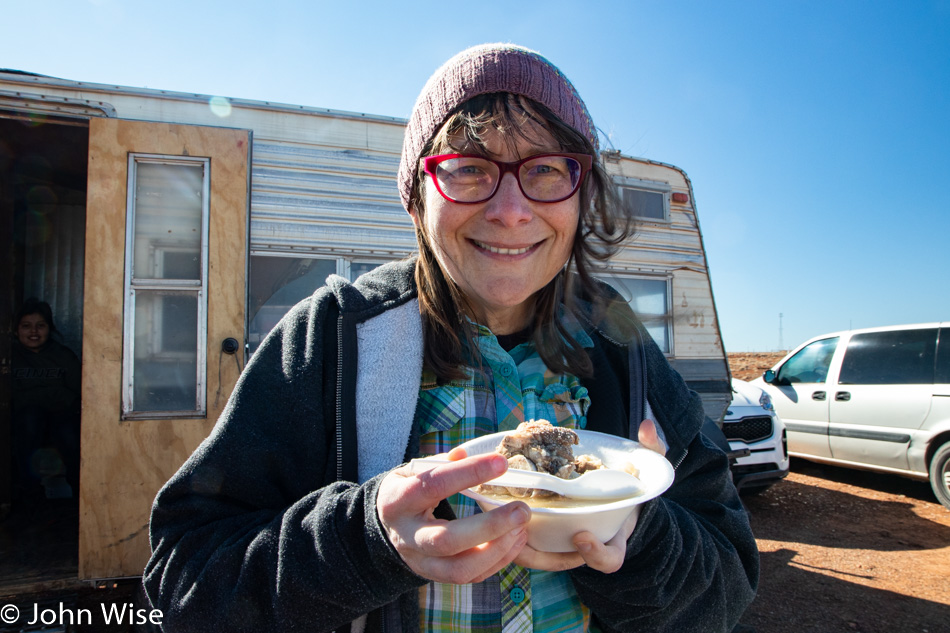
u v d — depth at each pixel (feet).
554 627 3.57
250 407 3.47
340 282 3.94
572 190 3.57
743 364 52.65
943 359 20.76
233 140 12.12
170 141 11.68
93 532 10.70
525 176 3.47
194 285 11.62
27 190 18.10
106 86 11.71
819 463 26.63
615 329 4.42
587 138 3.69
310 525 2.87
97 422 10.87
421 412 3.81
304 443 3.46
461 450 2.75
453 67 3.55
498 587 3.50
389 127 13.87
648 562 3.18
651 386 4.31
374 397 3.55
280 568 2.82
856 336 23.81
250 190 12.28
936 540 17.98
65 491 16.69
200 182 11.91
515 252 3.54
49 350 17.22
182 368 11.45
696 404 4.39
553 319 4.19
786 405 25.68
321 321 3.74
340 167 13.28
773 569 15.90
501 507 2.40
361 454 3.46
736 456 17.04
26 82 11.21
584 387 4.28
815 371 25.13
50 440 16.80
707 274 17.34
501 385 3.95
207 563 3.03
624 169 16.20
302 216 12.81
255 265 12.35
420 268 4.02
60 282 18.78
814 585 14.84
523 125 3.39
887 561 16.39
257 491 3.34
